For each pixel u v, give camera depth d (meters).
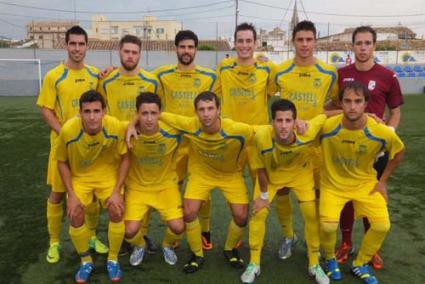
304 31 3.68
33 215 4.79
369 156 3.33
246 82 3.96
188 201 3.57
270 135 3.28
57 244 3.78
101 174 3.53
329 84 3.81
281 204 3.68
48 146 8.48
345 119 3.25
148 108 3.23
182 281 3.38
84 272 3.39
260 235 3.43
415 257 3.83
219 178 3.64
